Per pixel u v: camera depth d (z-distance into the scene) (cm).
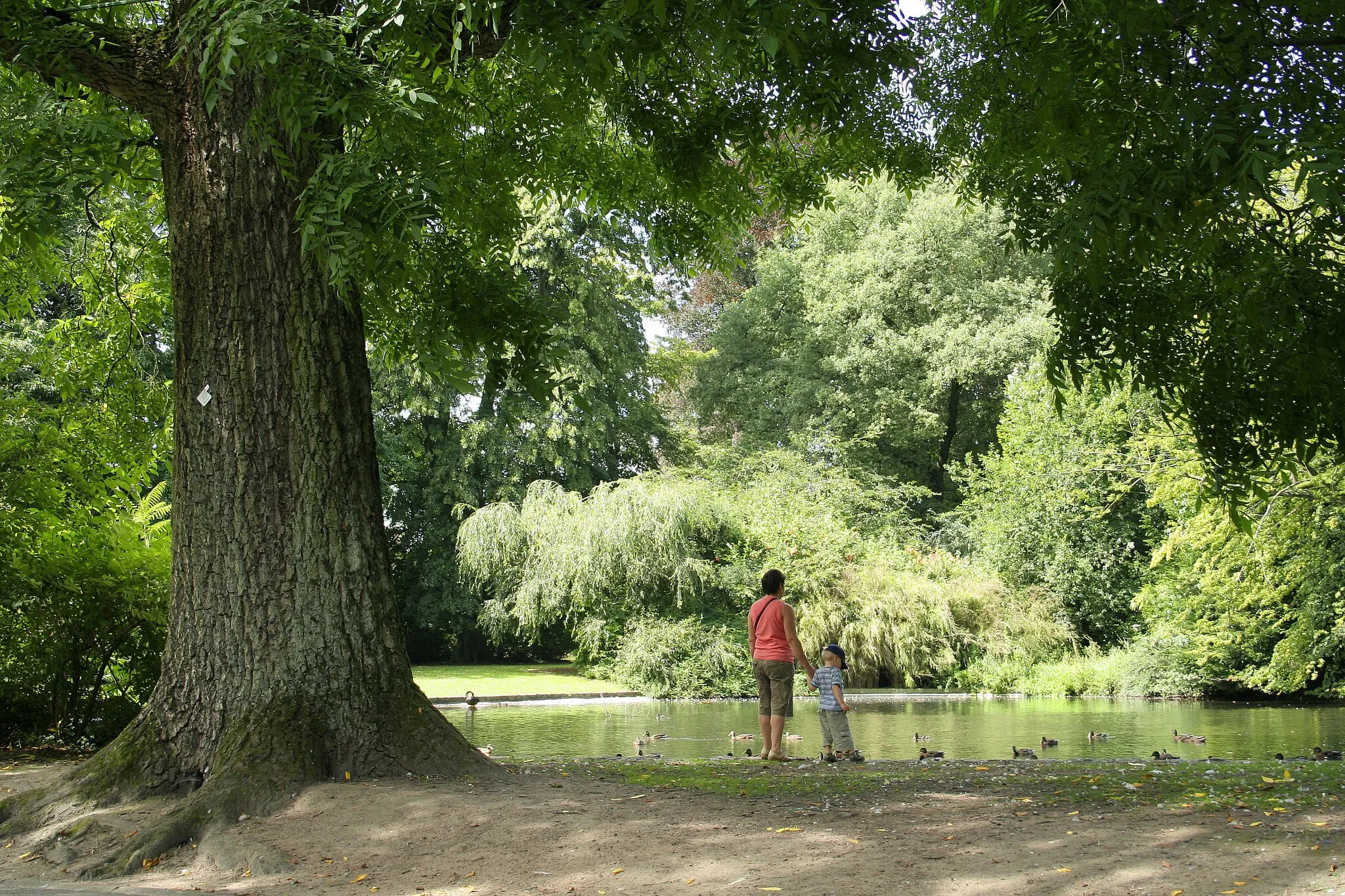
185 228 649
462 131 805
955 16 838
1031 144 743
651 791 596
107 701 981
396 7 545
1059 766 759
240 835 512
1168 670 2116
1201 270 712
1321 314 661
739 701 2081
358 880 445
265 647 613
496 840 482
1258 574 1761
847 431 3303
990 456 2766
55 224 641
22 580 930
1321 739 1295
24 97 682
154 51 651
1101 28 545
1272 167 434
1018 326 2933
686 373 3891
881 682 2391
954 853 436
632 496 2338
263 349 634
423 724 638
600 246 3053
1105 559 2469
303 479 630
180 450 639
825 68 673
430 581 3062
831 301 3297
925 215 3108
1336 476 1470
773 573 912
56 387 1166
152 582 946
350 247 524
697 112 853
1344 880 374
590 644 2330
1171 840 443
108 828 540
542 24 516
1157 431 1816
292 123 548
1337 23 525
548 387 727
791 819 512
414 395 3008
